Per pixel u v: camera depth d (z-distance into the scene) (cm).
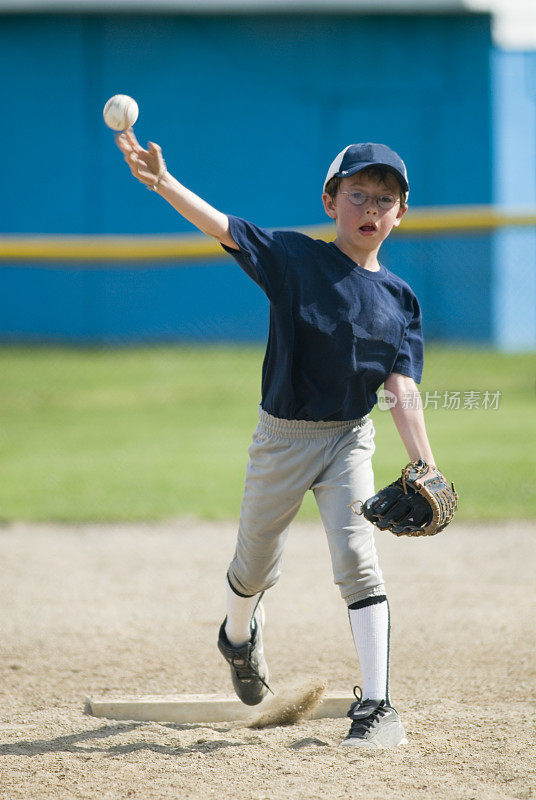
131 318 6969
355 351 1184
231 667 1334
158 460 3562
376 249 1226
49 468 3444
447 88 6938
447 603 1950
